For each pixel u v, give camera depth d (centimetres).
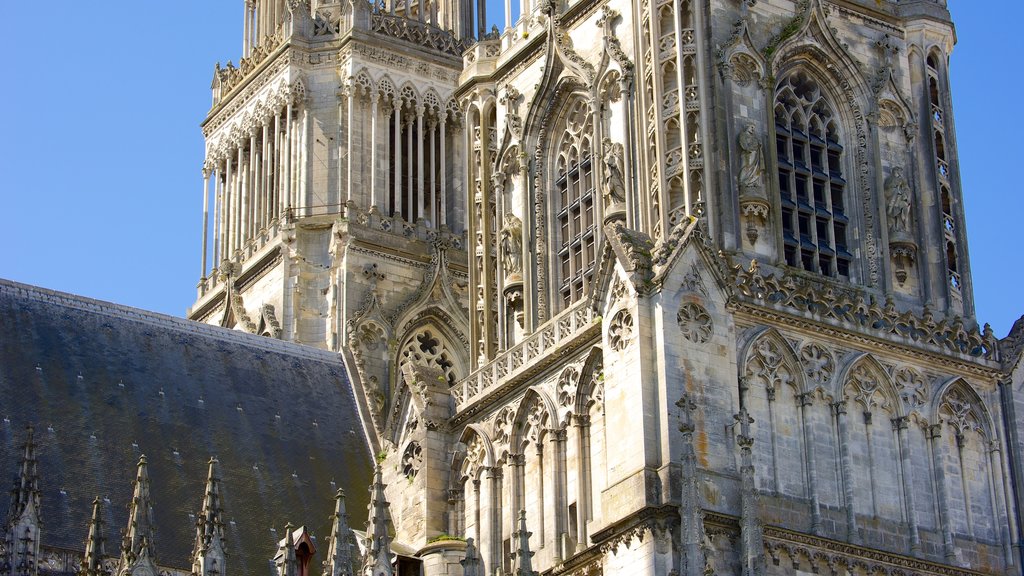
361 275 11275
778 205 9188
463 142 12075
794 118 9569
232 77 12600
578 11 9950
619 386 8544
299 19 12012
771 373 8731
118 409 9531
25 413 9219
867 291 9381
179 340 10175
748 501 8175
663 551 8156
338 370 10775
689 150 9075
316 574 9106
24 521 8162
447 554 9094
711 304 8625
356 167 11619
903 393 9050
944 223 9712
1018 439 9219
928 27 9988
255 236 11888
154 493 9156
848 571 8538
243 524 9269
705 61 9231
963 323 9519
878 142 9662
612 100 9594
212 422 9781
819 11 9650
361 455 10169
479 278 10294
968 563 8906
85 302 10025
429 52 12131
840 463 8744
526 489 9206
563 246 9862
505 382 9406
